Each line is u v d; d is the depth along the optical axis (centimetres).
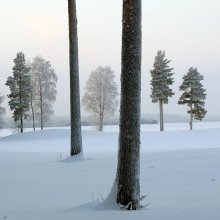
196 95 6344
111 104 6600
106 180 1101
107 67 6662
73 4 1870
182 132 5356
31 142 4331
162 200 739
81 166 1523
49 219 596
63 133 5194
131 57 734
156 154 1697
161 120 6150
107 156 1898
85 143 3900
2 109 6106
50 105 6206
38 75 6162
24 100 5647
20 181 1138
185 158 1421
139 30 741
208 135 4825
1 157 2123
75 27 1878
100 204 709
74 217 605
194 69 6372
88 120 6744
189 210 602
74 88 1858
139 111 732
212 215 552
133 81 732
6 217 621
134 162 709
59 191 931
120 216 598
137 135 722
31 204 758
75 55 1881
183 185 894
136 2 739
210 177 977
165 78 6103
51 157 2038
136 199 695
